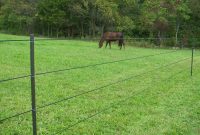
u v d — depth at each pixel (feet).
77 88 40.47
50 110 30.50
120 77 50.11
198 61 81.76
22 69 51.03
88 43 114.11
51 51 77.66
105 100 35.68
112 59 70.49
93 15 164.04
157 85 45.55
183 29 163.43
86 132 26.07
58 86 40.81
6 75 45.47
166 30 157.07
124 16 163.63
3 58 60.23
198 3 160.15
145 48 114.32
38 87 39.27
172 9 154.92
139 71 57.36
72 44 103.14
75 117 29.19
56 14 172.96
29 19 184.14
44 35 185.88
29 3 189.26
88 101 34.71
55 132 25.43
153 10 156.97
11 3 187.93
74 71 52.29
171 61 77.10
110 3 160.25
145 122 29.30
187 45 159.02
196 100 38.04
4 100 32.83
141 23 160.66
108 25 166.50
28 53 69.21
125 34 162.50
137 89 42.19
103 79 47.44
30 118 27.89
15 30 191.62
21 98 33.81
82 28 174.81
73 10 166.61
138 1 173.37
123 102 35.35
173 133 27.02
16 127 25.73
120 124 28.37
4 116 27.91
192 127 28.68
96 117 29.68
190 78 53.36
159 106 34.71
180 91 42.47
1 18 197.26
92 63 62.44
